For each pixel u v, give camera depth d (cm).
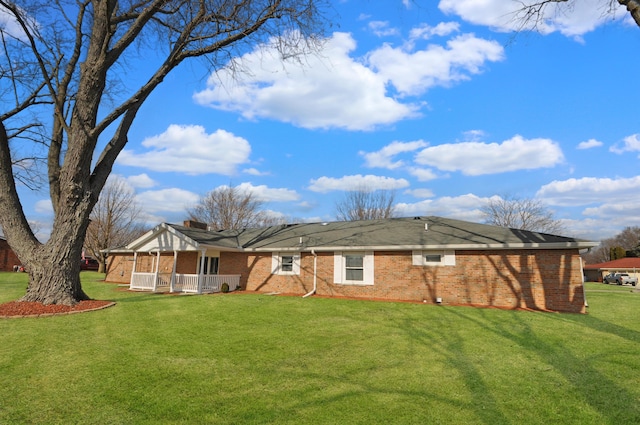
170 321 1012
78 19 1319
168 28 1244
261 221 5112
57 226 1166
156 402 468
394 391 512
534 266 1358
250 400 477
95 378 550
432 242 1548
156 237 2033
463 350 738
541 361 665
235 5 1128
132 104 1170
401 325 989
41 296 1126
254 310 1228
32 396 482
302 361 652
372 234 1838
